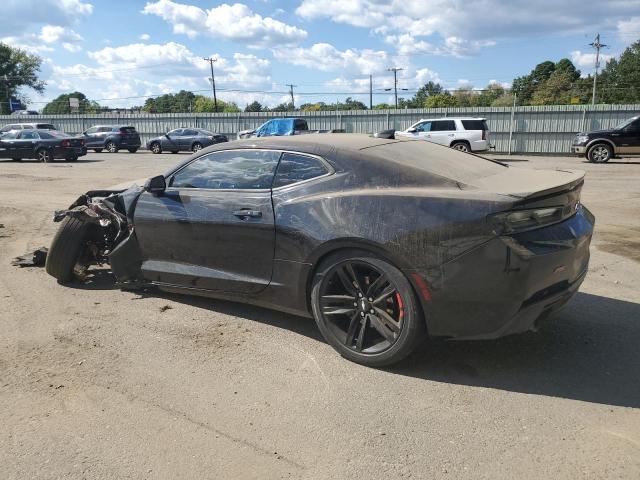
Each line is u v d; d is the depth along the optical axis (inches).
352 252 139.2
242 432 112.3
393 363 138.3
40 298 195.5
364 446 107.1
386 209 133.7
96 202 203.6
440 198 129.4
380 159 143.4
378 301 137.3
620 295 195.3
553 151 1148.5
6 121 1701.5
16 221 351.9
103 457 104.3
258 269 159.3
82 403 123.9
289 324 169.8
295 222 147.9
